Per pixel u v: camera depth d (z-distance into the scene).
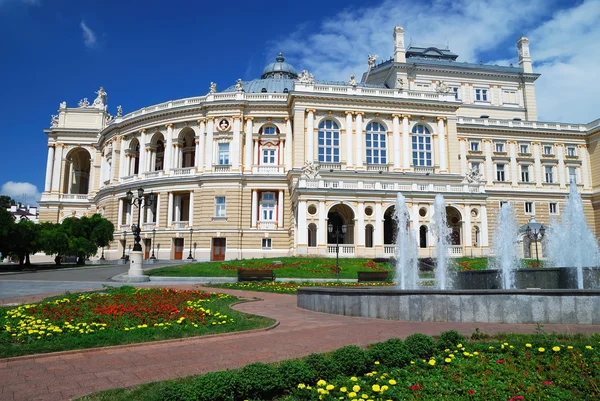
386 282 34.25
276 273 39.28
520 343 11.27
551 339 11.76
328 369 8.95
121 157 72.31
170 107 66.50
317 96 61.28
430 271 43.31
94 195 82.94
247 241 60.88
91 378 9.41
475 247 53.28
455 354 10.55
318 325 15.56
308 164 53.62
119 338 12.91
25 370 10.04
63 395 8.36
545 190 74.50
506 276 23.94
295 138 60.50
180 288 29.61
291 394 8.20
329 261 46.09
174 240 62.91
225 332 14.07
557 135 76.31
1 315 16.36
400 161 62.72
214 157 63.50
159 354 11.46
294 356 10.94
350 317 17.58
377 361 9.66
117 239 67.75
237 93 64.81
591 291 15.23
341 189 51.34
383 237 52.75
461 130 73.69
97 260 66.31
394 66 74.81
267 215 63.06
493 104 78.50
